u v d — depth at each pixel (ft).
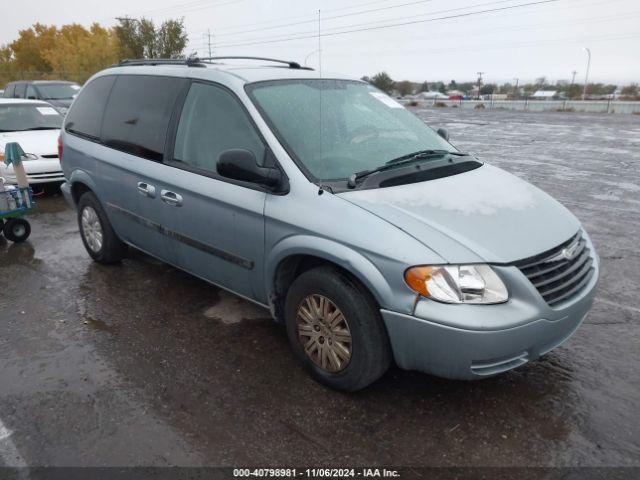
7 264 17.89
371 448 8.89
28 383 10.87
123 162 14.49
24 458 8.78
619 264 17.17
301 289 10.40
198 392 10.47
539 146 49.08
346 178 10.63
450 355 8.78
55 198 27.96
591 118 94.12
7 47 204.64
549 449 8.82
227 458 8.71
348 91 13.46
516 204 10.44
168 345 12.28
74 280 16.24
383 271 9.02
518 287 8.86
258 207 10.82
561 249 9.66
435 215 9.58
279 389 10.53
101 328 13.15
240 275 11.89
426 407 9.93
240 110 11.71
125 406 10.08
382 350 9.62
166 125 13.41
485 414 9.71
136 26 130.52
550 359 11.51
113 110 15.57
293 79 12.76
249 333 12.77
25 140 27.89
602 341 12.28
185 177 12.51
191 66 13.76
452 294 8.66
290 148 10.89
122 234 15.90
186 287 15.52
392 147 12.12
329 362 10.28
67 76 150.51
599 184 30.32
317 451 8.84
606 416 9.62
